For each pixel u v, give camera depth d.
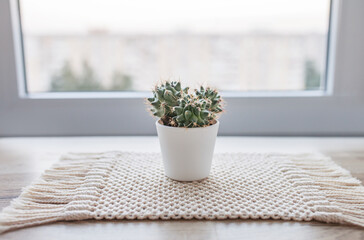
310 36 1.18
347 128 1.10
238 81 1.29
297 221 0.58
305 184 0.70
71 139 1.06
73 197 0.64
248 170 0.77
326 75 1.10
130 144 1.00
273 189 0.68
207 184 0.70
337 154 0.92
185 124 0.66
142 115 1.09
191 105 0.66
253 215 0.59
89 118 1.09
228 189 0.68
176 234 0.55
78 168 0.78
